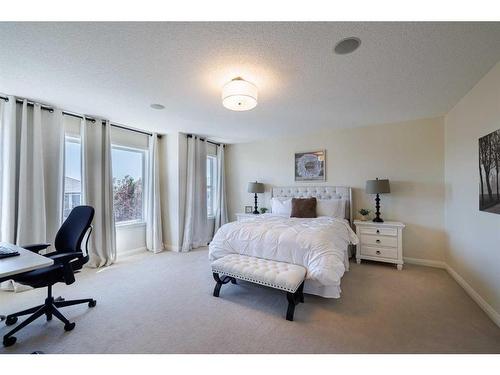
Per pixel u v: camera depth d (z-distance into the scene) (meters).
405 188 3.52
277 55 1.74
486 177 2.05
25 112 2.60
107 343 1.66
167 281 2.80
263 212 4.67
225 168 5.35
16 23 1.37
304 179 4.38
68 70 1.95
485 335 1.72
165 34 1.49
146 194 4.25
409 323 1.89
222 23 1.39
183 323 1.91
